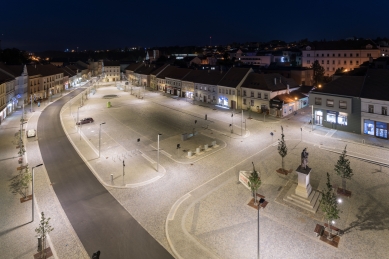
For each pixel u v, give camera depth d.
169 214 26.12
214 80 82.00
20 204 28.28
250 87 69.56
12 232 23.73
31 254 21.09
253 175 26.98
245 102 71.94
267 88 65.56
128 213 26.48
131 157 41.31
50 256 20.95
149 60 198.25
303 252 20.77
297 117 62.28
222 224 24.41
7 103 69.25
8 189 31.52
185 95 95.06
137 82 141.12
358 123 48.38
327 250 20.88
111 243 22.31
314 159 38.56
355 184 31.05
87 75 172.75
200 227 24.05
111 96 102.56
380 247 20.91
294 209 26.44
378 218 24.56
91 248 21.73
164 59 180.62
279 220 24.80
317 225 23.84
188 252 21.05
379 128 45.72
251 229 23.64
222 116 66.69
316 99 54.12
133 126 59.44
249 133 52.12
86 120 61.66
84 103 88.06
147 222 25.02
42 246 21.06
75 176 34.88
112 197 29.53
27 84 85.75
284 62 135.25
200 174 34.78
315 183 31.48
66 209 27.33
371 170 34.50
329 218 21.84
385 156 38.38
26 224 24.89
